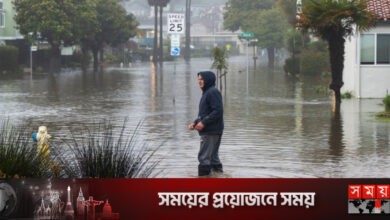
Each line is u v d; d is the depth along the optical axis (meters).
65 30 73.19
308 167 14.19
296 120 24.39
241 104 31.88
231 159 15.31
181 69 82.38
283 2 57.34
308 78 57.09
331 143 18.19
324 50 61.91
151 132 20.73
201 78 13.13
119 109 29.22
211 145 12.98
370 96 35.03
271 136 19.77
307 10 31.58
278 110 28.61
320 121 24.02
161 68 86.75
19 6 73.38
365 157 15.70
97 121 24.08
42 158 11.30
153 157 15.46
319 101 33.66
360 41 34.72
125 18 88.12
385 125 22.64
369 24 31.73
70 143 17.61
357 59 34.84
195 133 20.47
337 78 31.94
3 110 28.59
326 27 31.34
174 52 57.47
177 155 15.82
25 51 85.00
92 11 77.06
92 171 10.87
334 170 13.80
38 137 13.52
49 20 71.88
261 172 13.49
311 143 18.19
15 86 47.03
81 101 33.78
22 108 29.62
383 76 34.84
